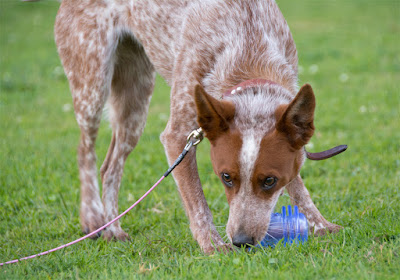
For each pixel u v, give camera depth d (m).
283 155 5.59
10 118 14.33
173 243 6.79
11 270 6.00
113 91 8.48
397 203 7.33
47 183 9.63
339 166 9.74
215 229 6.45
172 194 8.91
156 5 7.53
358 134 11.41
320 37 23.12
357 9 29.64
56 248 6.59
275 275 5.07
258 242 5.69
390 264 5.22
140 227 7.80
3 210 8.48
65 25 8.27
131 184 9.38
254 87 6.15
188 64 6.88
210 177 9.70
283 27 7.05
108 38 8.02
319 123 12.21
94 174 8.11
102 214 7.86
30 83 17.72
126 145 8.37
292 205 6.88
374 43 21.38
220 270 5.30
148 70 8.51
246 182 5.60
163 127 13.12
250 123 5.68
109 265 6.02
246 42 6.68
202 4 7.10
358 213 7.18
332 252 5.70
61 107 15.44
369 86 15.49
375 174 9.01
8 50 22.34
